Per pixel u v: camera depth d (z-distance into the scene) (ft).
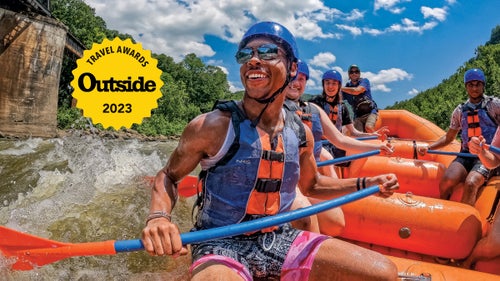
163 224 5.25
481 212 11.50
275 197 6.19
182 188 10.80
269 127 6.11
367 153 11.60
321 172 12.69
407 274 7.59
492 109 13.60
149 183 12.69
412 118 26.09
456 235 9.92
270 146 5.96
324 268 5.82
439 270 7.77
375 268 5.64
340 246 5.94
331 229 10.14
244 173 5.88
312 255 5.91
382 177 7.25
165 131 107.24
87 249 5.71
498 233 9.07
